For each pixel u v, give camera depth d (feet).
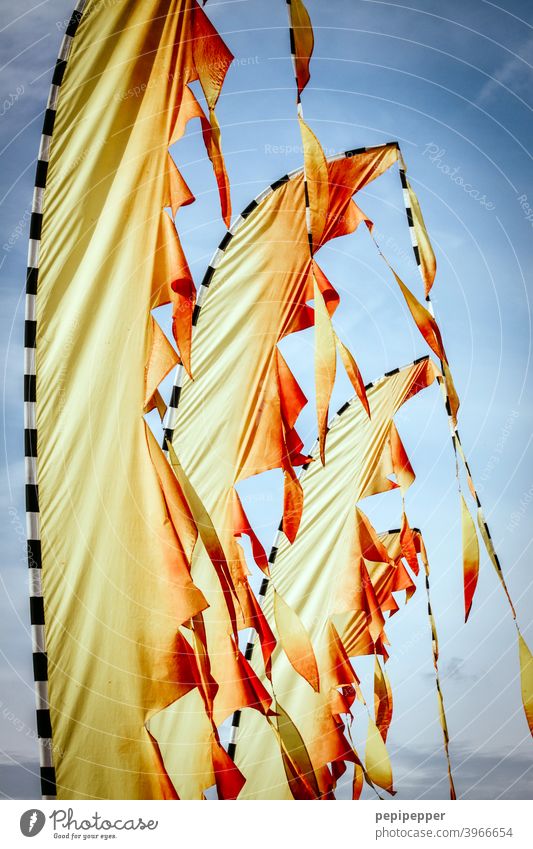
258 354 33.04
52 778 18.83
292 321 33.47
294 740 40.78
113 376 20.59
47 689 18.92
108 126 20.74
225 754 28.76
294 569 44.37
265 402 33.17
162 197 21.43
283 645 38.01
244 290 32.78
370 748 44.27
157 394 30.89
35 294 19.70
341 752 42.11
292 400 33.71
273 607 40.32
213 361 32.27
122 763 19.34
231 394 32.68
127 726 19.49
